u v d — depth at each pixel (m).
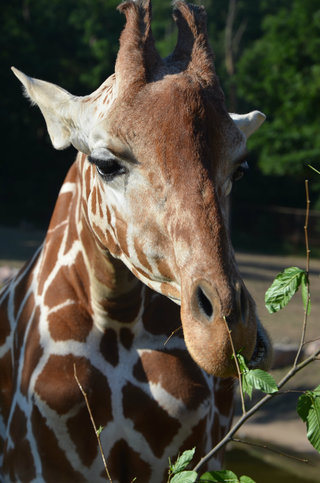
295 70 44.09
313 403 3.65
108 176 4.34
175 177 3.96
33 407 5.21
